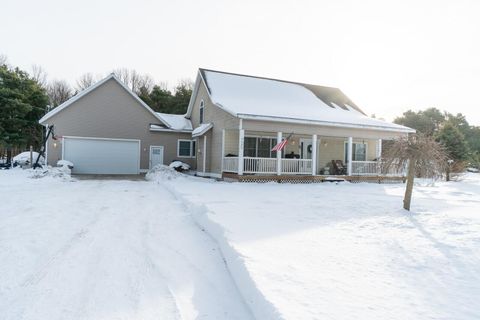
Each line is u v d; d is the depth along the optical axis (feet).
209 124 63.00
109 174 67.67
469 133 158.81
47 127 64.85
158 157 72.43
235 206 26.63
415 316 8.36
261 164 53.72
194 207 26.81
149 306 10.44
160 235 19.38
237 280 12.26
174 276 13.08
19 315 9.64
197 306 10.52
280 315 8.33
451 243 16.02
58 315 9.70
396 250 14.75
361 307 8.86
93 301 10.68
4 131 75.25
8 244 16.69
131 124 69.92
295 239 16.52
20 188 40.65
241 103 58.49
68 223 21.90
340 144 69.31
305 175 55.62
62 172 54.65
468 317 8.33
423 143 26.99
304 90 75.92
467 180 67.97
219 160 59.41
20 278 12.42
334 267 12.30
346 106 74.59
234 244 15.25
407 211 25.96
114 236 18.86
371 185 54.70
